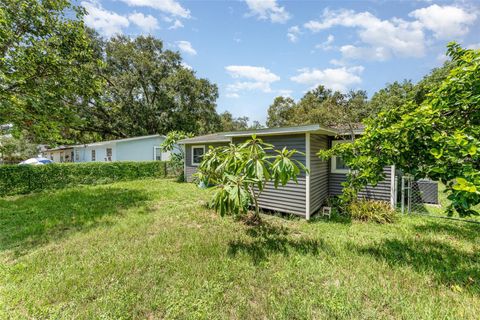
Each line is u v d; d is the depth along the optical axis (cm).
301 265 277
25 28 602
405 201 616
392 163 256
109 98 1712
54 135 730
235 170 362
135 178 1185
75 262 289
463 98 219
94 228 425
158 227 429
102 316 195
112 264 279
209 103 2094
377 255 301
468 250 314
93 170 1020
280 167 323
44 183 872
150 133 2014
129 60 1794
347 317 191
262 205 569
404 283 237
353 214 490
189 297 217
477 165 204
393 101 1566
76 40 684
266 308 202
